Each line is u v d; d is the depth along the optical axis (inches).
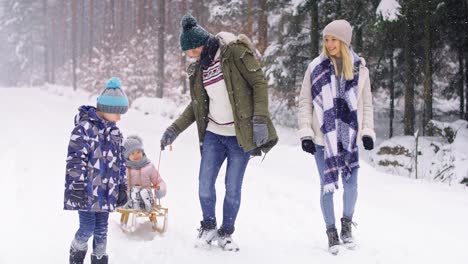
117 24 1987.0
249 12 776.9
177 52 1224.2
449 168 463.8
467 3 578.2
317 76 179.9
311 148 179.0
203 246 178.9
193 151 452.1
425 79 619.8
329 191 174.1
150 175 212.1
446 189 306.5
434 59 668.1
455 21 602.5
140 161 211.2
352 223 184.5
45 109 941.2
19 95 1499.8
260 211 237.5
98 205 142.1
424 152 545.0
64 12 2359.7
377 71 713.0
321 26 685.9
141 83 1272.1
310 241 193.6
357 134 179.6
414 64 661.9
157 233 198.5
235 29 820.0
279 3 733.3
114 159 147.8
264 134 165.5
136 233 198.1
